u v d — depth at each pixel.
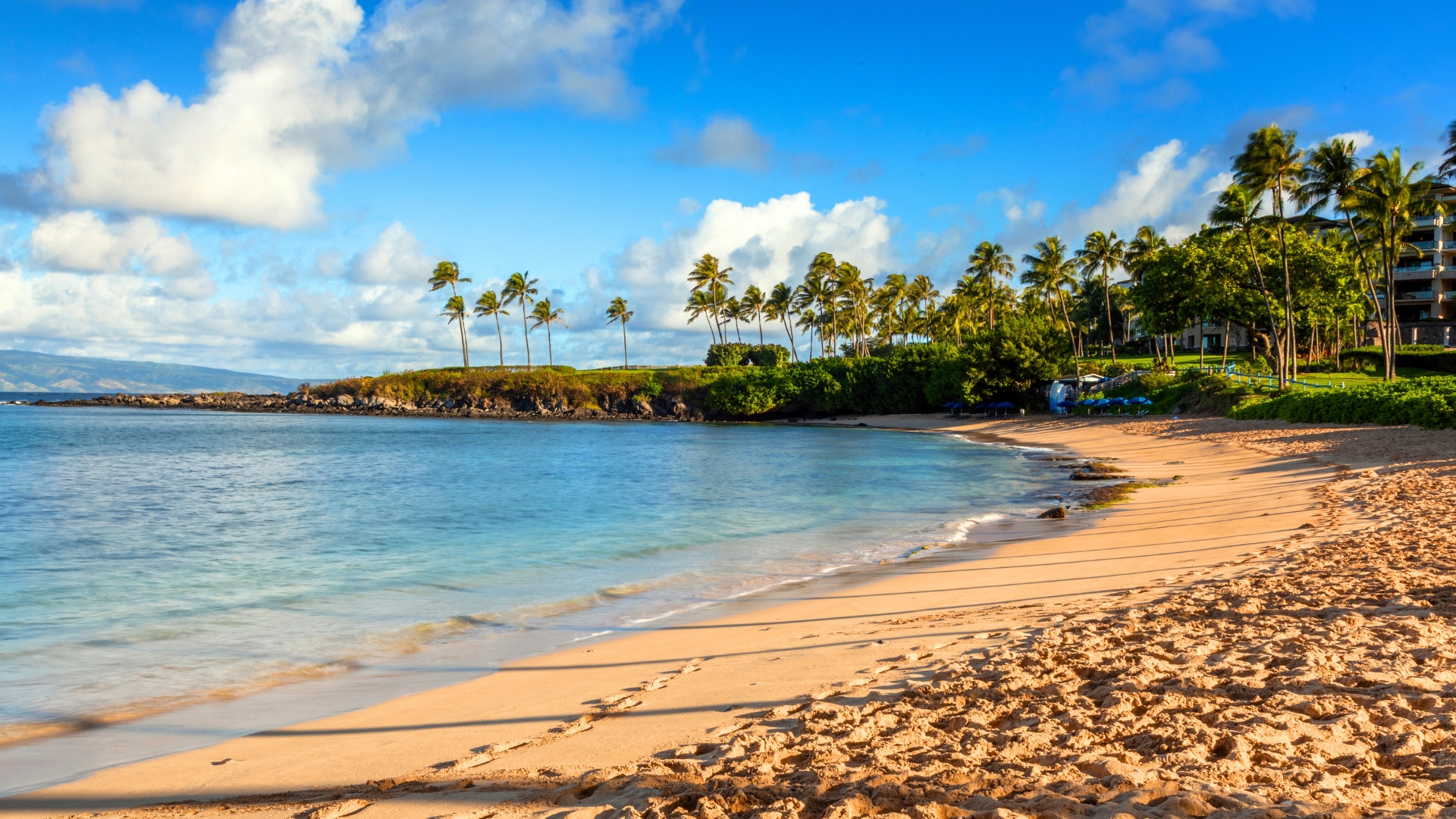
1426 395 31.64
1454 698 4.85
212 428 81.56
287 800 4.88
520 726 6.25
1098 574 11.56
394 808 4.52
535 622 10.81
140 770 5.70
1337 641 6.49
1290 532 13.75
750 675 7.23
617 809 4.12
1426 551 10.53
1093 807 3.62
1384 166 47.47
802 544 16.70
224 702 7.61
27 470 38.00
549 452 49.72
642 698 6.75
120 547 17.80
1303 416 39.44
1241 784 3.79
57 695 7.89
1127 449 40.59
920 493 26.06
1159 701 5.24
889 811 3.77
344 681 8.28
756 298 124.69
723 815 3.88
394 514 22.91
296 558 16.17
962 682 6.18
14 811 5.03
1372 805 3.49
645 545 17.16
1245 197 53.03
